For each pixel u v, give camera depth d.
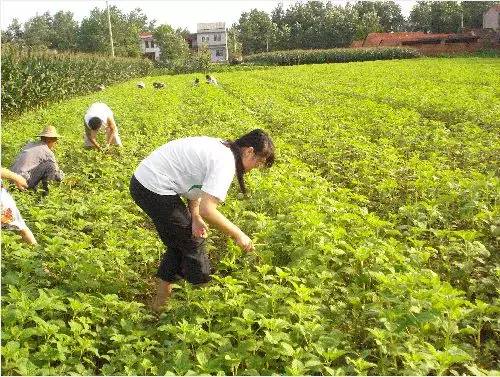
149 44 66.00
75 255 3.09
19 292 2.55
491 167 5.41
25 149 4.60
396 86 13.54
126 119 8.56
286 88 13.97
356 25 54.88
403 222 4.09
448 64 22.39
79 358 2.29
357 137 6.51
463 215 3.86
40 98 12.99
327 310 2.69
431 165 5.20
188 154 2.62
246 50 63.72
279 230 3.47
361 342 2.58
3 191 3.26
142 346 2.33
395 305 2.64
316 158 5.93
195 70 33.12
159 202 2.66
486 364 2.46
